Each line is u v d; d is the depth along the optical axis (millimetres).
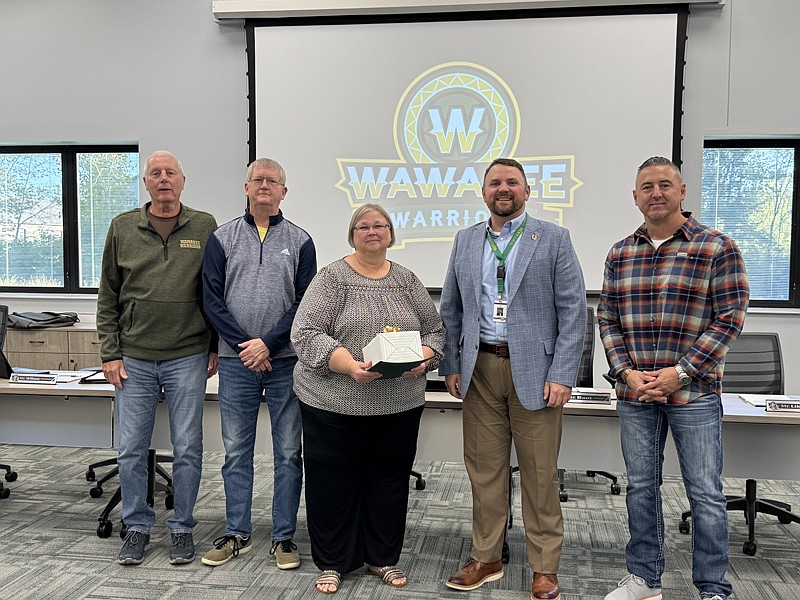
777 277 4809
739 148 4770
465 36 4555
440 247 4691
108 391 2836
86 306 5180
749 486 2938
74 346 4664
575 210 4531
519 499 3516
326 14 4637
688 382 2117
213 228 2740
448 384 2502
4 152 5355
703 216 4859
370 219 2363
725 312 2098
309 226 4785
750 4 4375
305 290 2604
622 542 2934
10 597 2354
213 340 2760
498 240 2393
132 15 4938
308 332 2285
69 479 3811
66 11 4992
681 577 2561
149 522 2713
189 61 4898
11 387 2898
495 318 2336
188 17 4887
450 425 2752
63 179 5320
